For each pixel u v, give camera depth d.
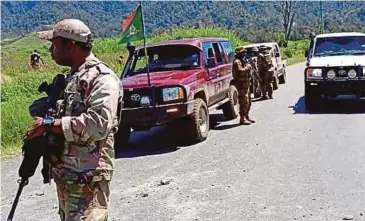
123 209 6.66
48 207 7.06
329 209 6.18
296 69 32.75
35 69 34.16
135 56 11.83
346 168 7.91
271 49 19.73
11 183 8.48
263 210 6.27
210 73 11.61
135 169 8.80
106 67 3.62
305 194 6.78
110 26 178.38
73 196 3.59
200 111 10.59
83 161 3.56
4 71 33.25
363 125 11.36
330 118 12.52
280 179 7.52
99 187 3.62
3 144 11.69
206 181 7.69
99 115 3.44
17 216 6.74
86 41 3.59
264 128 11.69
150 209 6.60
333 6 179.88
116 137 10.68
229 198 6.82
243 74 12.21
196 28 45.94
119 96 3.68
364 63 13.16
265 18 165.50
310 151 9.16
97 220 3.57
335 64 13.29
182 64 11.37
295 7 94.38
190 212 6.38
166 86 9.91
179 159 9.27
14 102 16.41
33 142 3.49
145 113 9.90
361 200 6.45
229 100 12.95
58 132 3.43
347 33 14.86
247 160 8.79
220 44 13.09
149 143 11.09
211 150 9.78
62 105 3.55
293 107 14.78
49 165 3.68
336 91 13.31
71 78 3.60
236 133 11.31
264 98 17.09
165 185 7.65
